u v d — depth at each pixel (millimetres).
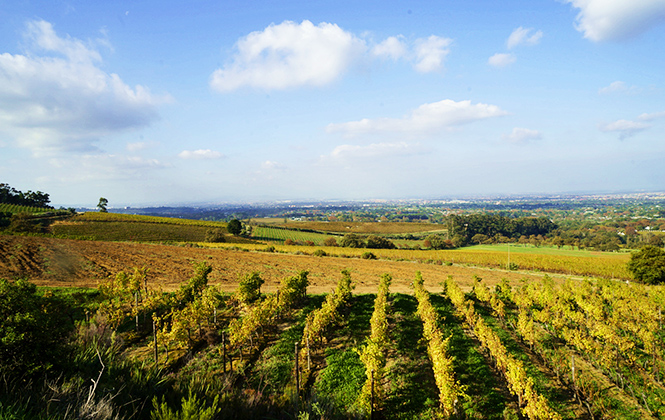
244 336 20625
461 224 161000
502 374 18828
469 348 22844
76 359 11062
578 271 66250
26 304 10500
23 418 6492
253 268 55344
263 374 18609
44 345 10164
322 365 20406
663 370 20500
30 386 8508
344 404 15781
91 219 117500
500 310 30688
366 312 31672
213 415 8258
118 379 10086
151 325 25641
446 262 76875
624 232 162000
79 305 26609
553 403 16625
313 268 59250
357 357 20969
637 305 30906
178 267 51219
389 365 20266
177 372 18062
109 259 52969
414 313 31391
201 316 23656
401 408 15945
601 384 18703
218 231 108125
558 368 20141
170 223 129250
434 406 16109
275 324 27109
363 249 97000
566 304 31016
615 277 61406
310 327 21938
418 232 184625
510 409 15805
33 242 61938
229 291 38375
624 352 21250
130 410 8461
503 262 77062
